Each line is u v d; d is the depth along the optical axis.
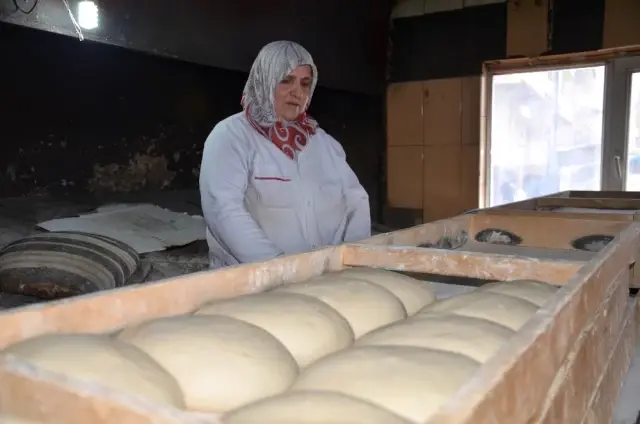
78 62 2.83
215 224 1.50
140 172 3.29
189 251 2.84
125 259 2.29
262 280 1.03
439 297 1.24
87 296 0.76
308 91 1.67
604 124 3.98
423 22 4.59
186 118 3.48
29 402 0.41
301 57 1.58
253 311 0.87
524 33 4.14
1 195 2.68
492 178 4.48
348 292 1.01
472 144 4.45
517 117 4.35
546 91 4.21
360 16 4.37
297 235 1.66
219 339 0.75
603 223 1.76
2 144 2.65
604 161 4.00
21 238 2.31
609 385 1.00
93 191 3.06
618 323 1.11
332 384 0.64
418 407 0.59
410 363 0.68
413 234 1.54
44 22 2.29
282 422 0.50
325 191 1.73
